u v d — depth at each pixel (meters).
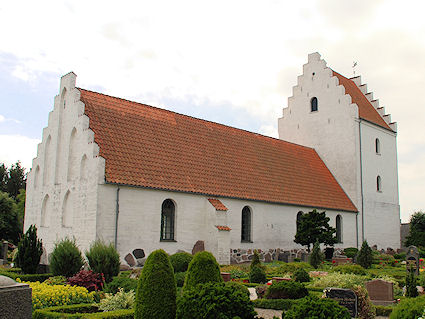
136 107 25.86
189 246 22.64
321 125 38.56
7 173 57.72
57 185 23.06
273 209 27.91
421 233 42.28
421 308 8.16
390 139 41.09
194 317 8.46
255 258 21.91
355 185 35.75
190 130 27.69
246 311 8.50
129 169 21.14
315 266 23.78
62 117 23.80
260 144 32.44
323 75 38.94
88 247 19.44
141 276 9.70
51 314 10.47
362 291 12.49
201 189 23.58
